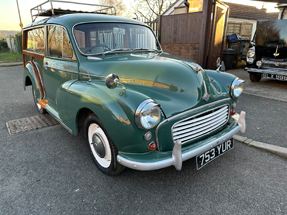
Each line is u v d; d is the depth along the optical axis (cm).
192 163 284
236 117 287
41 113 459
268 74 657
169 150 218
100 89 229
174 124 210
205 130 241
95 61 280
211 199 223
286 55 627
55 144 335
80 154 308
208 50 745
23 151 316
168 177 257
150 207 213
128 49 328
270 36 643
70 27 296
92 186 242
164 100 219
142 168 198
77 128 275
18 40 1986
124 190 236
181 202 219
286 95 567
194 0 928
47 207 213
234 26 1436
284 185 242
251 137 349
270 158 294
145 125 190
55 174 263
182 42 772
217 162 285
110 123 207
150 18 2292
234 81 283
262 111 459
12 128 390
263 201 219
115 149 226
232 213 205
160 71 241
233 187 240
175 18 775
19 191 235
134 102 196
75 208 212
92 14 338
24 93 632
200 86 234
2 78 862
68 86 271
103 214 205
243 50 1038
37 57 398
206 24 661
